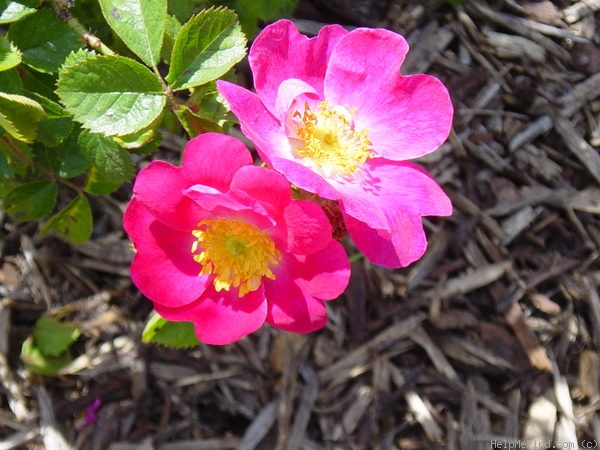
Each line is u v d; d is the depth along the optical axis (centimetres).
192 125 14
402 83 13
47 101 14
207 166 12
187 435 19
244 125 12
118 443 19
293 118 14
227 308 13
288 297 13
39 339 19
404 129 13
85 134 14
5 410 19
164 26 13
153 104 13
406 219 13
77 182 19
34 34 14
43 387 19
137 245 13
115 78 13
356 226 13
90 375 19
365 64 13
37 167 16
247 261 13
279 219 12
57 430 19
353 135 14
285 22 13
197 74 13
